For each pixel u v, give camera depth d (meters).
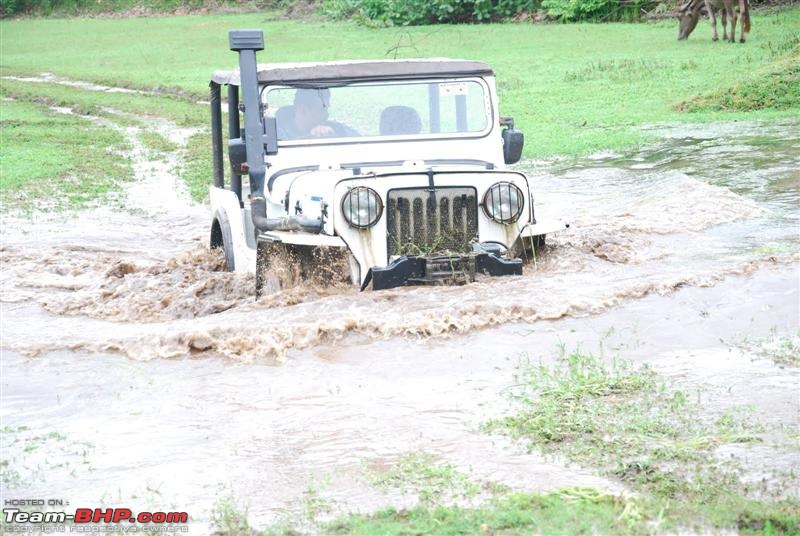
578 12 43.50
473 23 46.06
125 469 5.79
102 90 36.00
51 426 6.54
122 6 62.00
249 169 9.36
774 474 5.36
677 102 24.00
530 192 8.99
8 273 11.23
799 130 19.25
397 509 5.11
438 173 8.70
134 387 7.20
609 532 4.79
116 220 15.16
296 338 7.80
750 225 11.49
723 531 4.79
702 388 6.68
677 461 5.57
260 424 6.42
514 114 24.45
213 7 59.88
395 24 47.06
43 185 18.39
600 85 27.58
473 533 4.79
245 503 5.29
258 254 8.92
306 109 9.58
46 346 8.05
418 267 8.55
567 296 8.40
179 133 26.39
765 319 8.05
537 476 5.47
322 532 4.88
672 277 8.95
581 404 6.46
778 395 6.50
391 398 6.77
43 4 62.97
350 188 8.48
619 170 16.75
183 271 10.54
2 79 39.72
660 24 40.06
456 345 7.66
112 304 9.52
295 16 53.62
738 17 36.53
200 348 7.82
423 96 9.71
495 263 8.73
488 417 6.36
